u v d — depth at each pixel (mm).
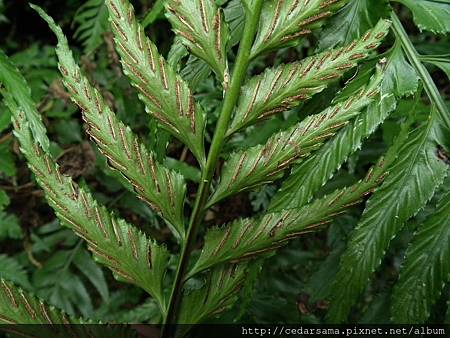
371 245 408
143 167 369
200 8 362
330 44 416
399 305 407
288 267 718
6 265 747
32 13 918
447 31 424
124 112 765
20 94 416
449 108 437
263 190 675
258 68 720
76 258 773
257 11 365
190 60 420
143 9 772
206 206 375
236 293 383
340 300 415
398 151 411
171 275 672
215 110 672
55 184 368
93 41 721
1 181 823
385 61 418
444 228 407
